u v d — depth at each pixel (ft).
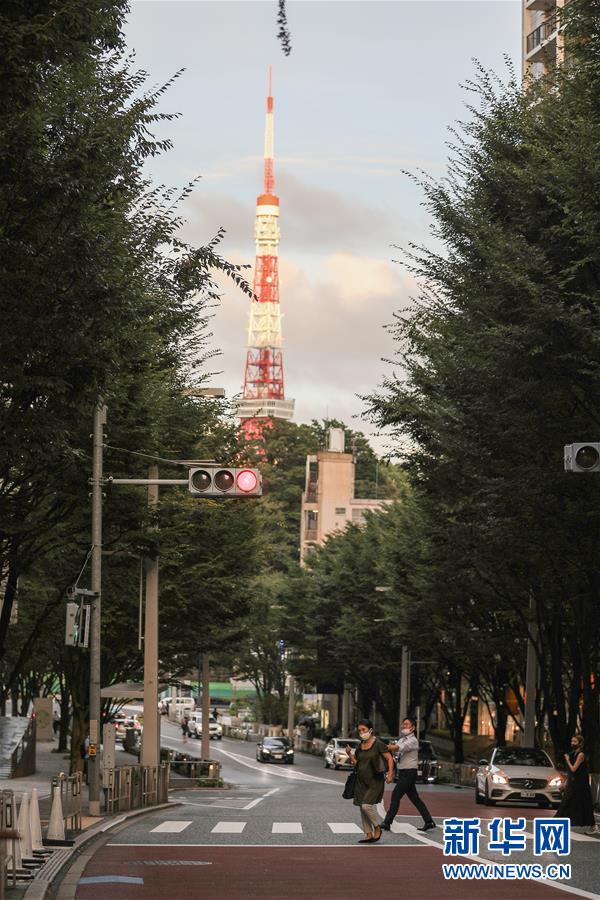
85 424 108.68
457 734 276.21
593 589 137.80
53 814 91.15
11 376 73.15
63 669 208.03
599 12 117.50
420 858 84.07
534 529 128.57
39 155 70.08
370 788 94.22
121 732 518.37
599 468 92.22
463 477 138.92
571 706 164.76
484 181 135.33
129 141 82.33
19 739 231.30
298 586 371.56
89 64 79.30
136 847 91.35
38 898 60.85
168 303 94.68
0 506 102.12
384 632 306.35
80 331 72.74
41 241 72.64
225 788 213.46
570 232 110.73
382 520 321.73
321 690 384.88
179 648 196.95
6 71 65.72
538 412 119.96
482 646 209.26
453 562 172.86
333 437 638.53
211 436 176.24
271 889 68.39
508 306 119.55
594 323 111.04
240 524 192.75
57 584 163.32
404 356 143.74
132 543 134.21
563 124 120.78
